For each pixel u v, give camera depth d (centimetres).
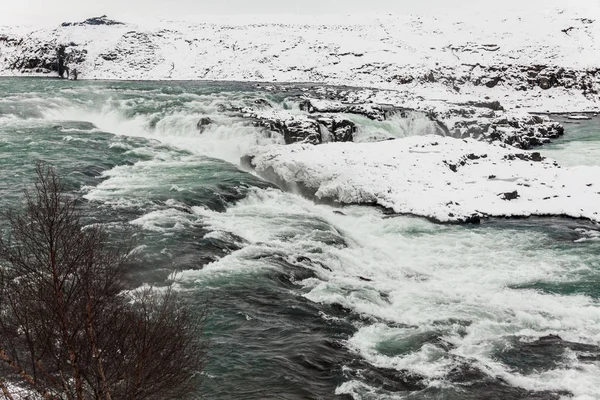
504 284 1669
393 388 1066
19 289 643
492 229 2183
